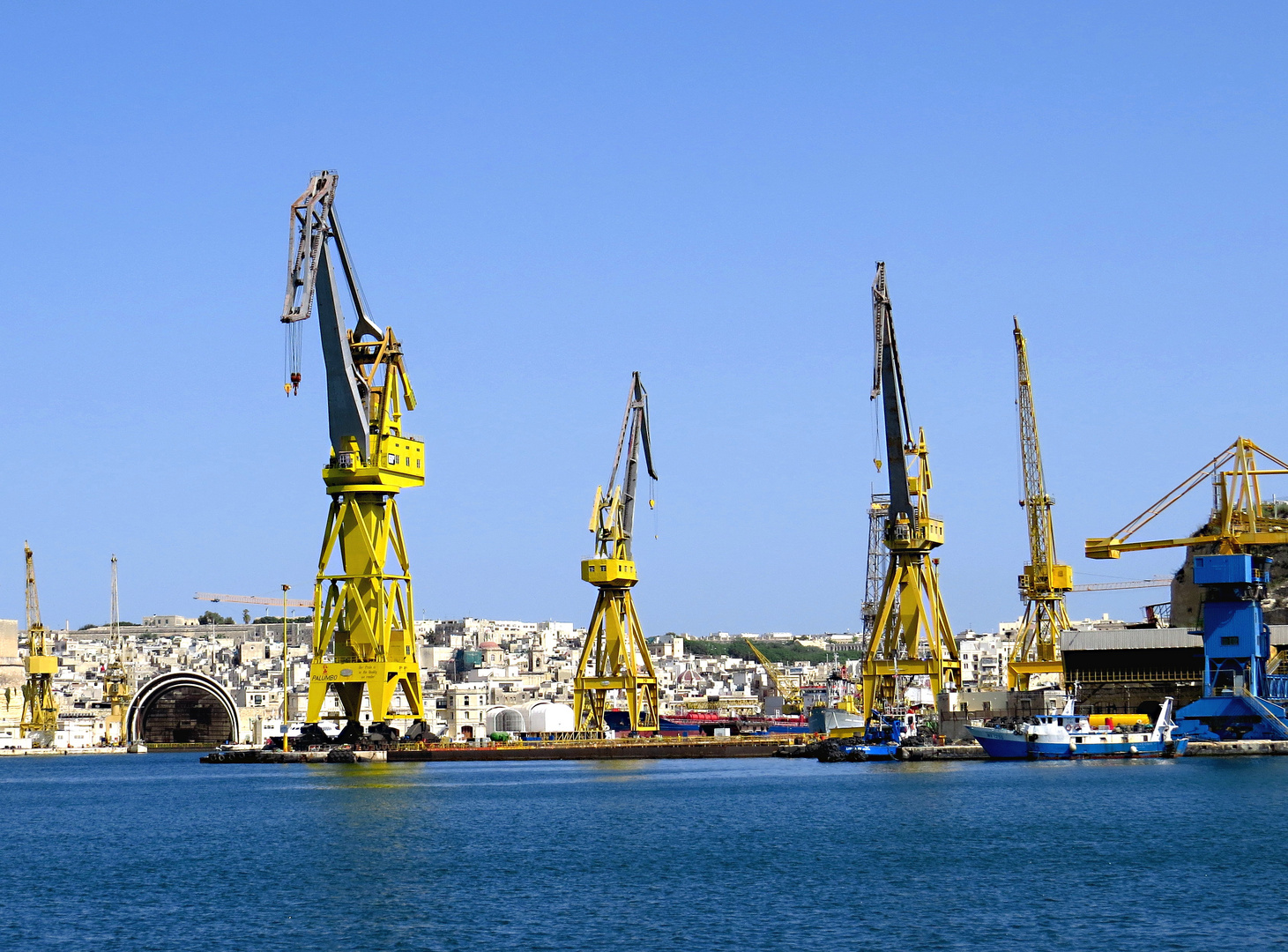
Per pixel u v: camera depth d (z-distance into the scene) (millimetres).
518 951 71938
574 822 128375
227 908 84562
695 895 86688
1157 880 89562
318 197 198875
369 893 88500
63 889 93875
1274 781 157250
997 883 89375
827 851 105438
